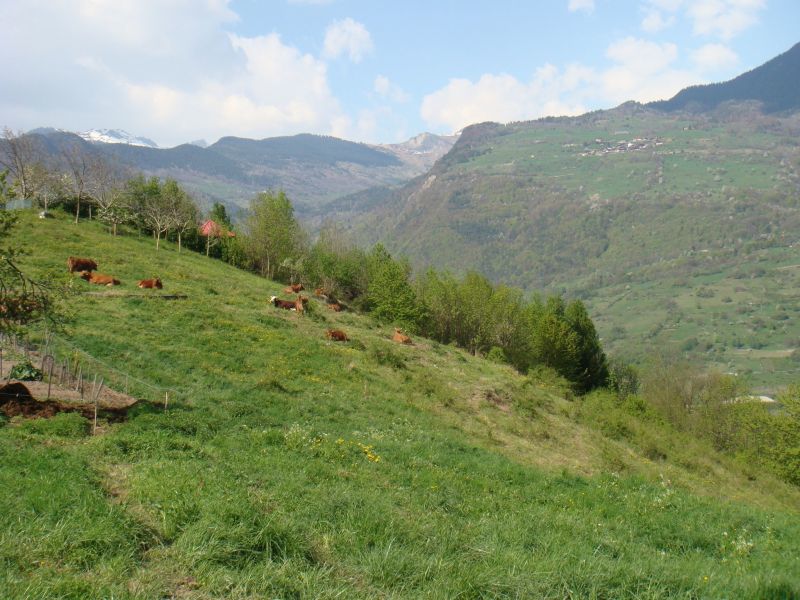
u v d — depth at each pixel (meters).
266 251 77.94
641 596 9.39
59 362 22.92
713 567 12.54
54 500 9.52
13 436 13.91
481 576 8.93
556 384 55.22
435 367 45.00
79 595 7.01
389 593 8.52
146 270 47.44
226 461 14.73
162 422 18.06
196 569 8.21
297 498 12.05
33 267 39.19
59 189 68.56
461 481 19.06
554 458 30.14
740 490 35.78
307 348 36.66
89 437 15.50
